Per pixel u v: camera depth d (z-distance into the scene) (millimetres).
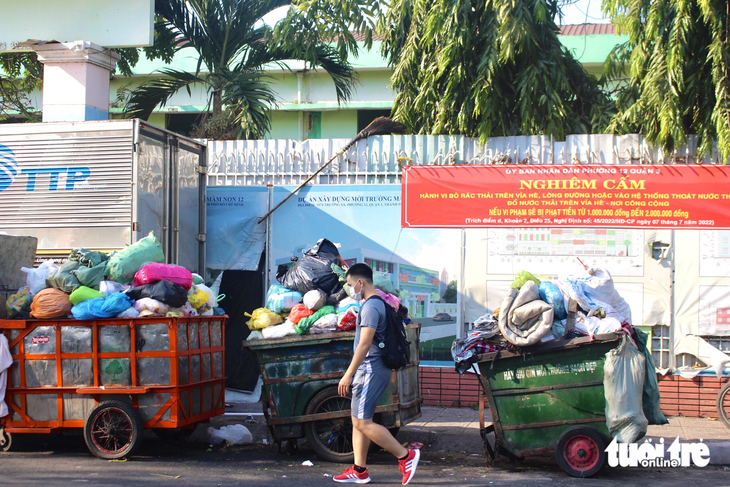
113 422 5953
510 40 7984
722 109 7465
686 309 7645
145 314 5848
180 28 11891
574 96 9242
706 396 7535
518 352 5594
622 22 8578
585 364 5492
